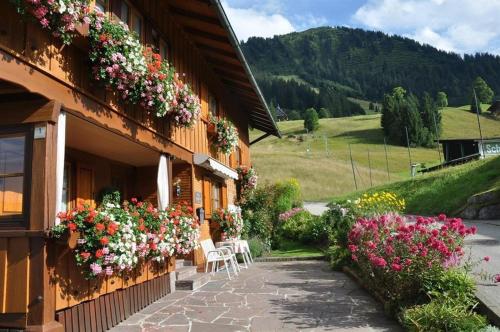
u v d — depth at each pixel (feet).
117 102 21.85
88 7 17.01
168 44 31.53
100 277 18.71
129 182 33.35
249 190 57.67
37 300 15.33
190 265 34.22
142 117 25.00
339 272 35.55
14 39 14.79
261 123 65.31
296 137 291.99
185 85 27.76
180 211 27.94
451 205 70.18
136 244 19.97
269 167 171.12
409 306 19.56
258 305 24.18
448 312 16.58
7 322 15.40
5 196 16.22
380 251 22.38
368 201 44.47
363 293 26.81
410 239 20.83
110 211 18.75
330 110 476.95
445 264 19.89
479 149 123.13
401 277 20.17
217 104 45.06
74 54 18.28
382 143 272.31
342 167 178.81
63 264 16.72
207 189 39.60
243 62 35.27
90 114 19.33
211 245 36.68
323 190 146.51
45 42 16.39
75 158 26.45
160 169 28.35
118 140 24.18
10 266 15.62
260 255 47.44
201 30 34.14
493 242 39.11
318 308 23.25
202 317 21.84
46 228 15.62
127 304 22.12
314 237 53.72
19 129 16.44
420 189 86.79
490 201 61.41
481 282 23.20
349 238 27.86
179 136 31.86
